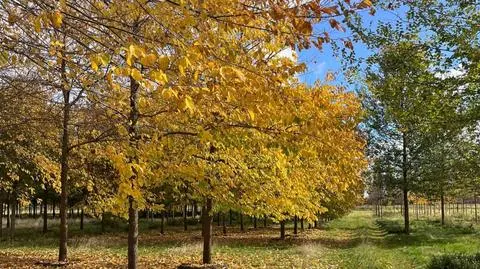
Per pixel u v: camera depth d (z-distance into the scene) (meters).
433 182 23.20
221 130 4.61
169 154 5.75
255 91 3.78
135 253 8.80
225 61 3.54
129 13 4.27
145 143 4.95
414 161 23.47
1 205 26.11
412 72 10.13
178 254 16.50
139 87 5.50
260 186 8.94
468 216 44.00
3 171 15.77
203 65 3.49
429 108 10.18
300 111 4.27
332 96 6.54
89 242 22.50
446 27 9.44
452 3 9.38
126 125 5.39
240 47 4.18
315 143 4.64
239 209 9.87
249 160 8.42
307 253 16.38
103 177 11.14
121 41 3.40
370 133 23.41
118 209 8.61
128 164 3.46
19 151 11.92
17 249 19.47
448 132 11.98
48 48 4.16
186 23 3.40
